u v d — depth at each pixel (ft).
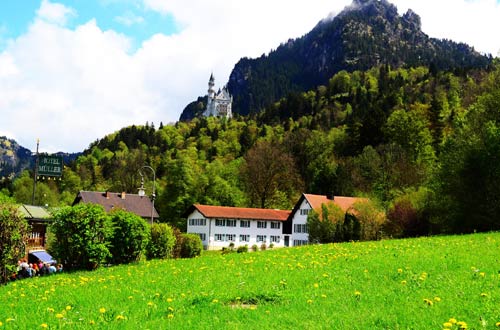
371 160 331.77
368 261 65.00
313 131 510.99
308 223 215.92
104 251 99.55
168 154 517.14
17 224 88.53
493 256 64.13
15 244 87.76
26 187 419.74
